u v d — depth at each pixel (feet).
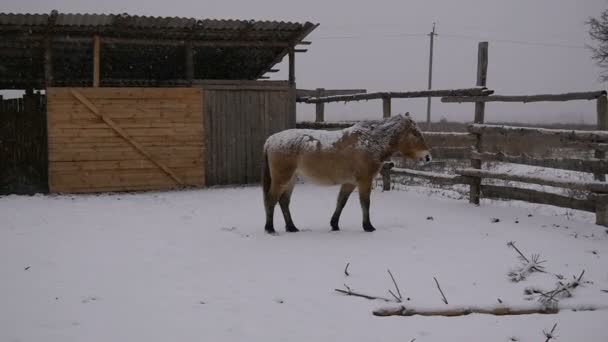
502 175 30.07
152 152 41.06
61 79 51.16
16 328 14.16
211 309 15.38
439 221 27.58
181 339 13.37
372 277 18.13
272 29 42.27
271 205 25.21
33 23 36.94
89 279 18.26
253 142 44.75
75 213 30.96
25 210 31.89
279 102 45.29
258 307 15.51
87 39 39.86
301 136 24.75
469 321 14.57
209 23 39.60
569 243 22.63
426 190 39.11
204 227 26.94
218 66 51.16
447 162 52.60
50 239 24.20
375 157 24.77
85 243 23.43
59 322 14.55
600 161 25.53
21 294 16.78
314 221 28.48
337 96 45.11
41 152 44.14
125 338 13.47
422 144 25.46
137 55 45.85
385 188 39.63
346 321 14.49
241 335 13.58
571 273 18.45
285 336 13.52
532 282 17.48
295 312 15.12
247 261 20.31
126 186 40.60
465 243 22.80
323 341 13.23
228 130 43.88
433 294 16.40
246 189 41.32
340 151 24.47
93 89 39.40
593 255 20.80
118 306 15.70
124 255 21.38
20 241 23.76
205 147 43.14
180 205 33.96
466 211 30.12
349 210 31.53
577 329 13.97
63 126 39.04
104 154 39.99
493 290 16.76
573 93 27.20
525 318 14.80
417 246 22.31
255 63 50.96
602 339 13.33
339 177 24.81
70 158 39.29
